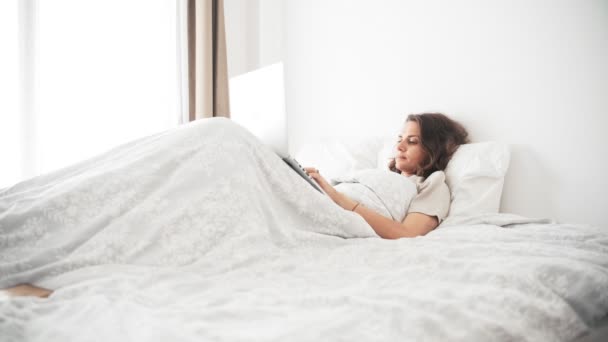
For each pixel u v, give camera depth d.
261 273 0.66
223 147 0.85
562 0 1.55
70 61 2.13
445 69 1.92
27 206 0.72
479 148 1.62
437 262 0.71
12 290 0.59
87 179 0.73
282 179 0.92
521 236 0.98
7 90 1.91
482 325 0.47
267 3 2.75
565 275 0.64
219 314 0.46
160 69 2.51
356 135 2.33
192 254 0.71
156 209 0.73
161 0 2.50
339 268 0.72
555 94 1.57
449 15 1.91
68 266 0.62
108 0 2.27
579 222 1.50
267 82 1.13
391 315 0.47
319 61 2.53
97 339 0.39
